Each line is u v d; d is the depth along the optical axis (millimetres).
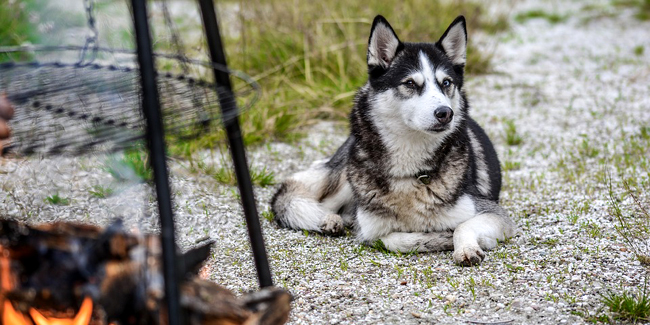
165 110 2344
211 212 4641
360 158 4246
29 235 2150
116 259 2082
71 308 2139
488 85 8156
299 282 3566
